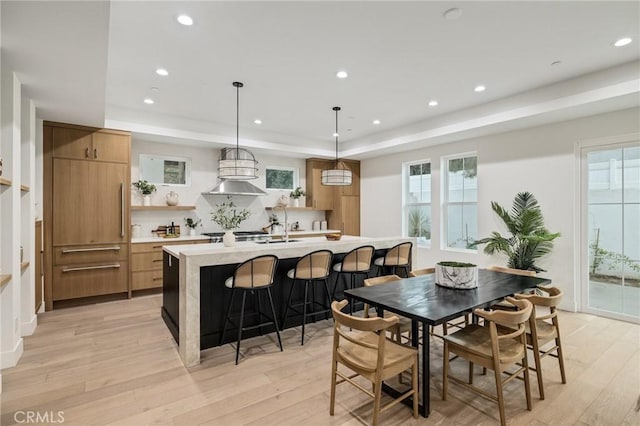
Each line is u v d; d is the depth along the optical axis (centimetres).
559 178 438
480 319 354
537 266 458
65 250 431
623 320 391
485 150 520
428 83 384
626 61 329
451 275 268
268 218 692
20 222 317
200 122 545
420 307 217
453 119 497
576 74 360
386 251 452
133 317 400
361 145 666
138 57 315
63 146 430
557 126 439
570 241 429
